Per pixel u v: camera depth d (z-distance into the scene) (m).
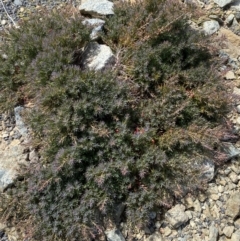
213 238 0.56
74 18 0.66
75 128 0.55
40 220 0.54
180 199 0.58
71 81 0.56
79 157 0.54
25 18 0.69
